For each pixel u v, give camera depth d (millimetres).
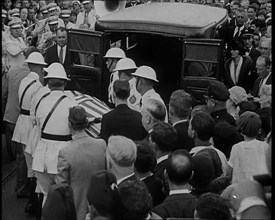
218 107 7082
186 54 8891
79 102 7559
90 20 15266
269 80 9320
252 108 7246
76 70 9602
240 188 3662
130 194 3934
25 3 16172
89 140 6008
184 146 6090
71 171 5898
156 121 6215
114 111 6637
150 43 9914
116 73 8883
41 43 13008
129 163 4938
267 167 3982
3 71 9742
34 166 6953
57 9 15117
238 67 10234
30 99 7965
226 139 6199
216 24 9516
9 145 9656
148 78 7469
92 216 4293
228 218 4074
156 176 5320
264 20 14562
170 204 4434
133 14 9602
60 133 6895
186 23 9039
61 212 4566
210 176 4848
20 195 8445
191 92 8898
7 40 11336
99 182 4074
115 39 9930
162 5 10336
